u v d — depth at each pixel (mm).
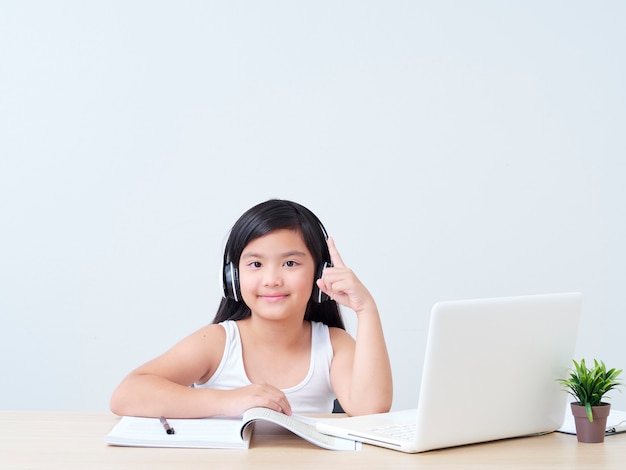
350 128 3215
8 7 3188
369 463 1194
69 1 3193
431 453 1271
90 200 3191
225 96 3203
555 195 3268
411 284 3227
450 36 3232
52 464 1163
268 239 1692
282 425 1306
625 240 3285
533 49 3256
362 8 3217
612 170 3283
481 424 1319
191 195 3197
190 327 3193
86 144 3193
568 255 3273
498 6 3244
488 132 3244
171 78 3195
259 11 3203
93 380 3193
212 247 3193
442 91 3232
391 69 3219
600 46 3275
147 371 1651
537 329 1365
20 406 3188
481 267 3244
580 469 1180
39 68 3193
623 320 3283
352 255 3215
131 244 3193
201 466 1160
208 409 1475
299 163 3207
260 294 1707
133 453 1235
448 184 3234
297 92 3207
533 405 1390
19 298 3189
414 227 3229
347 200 3213
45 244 3189
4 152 3186
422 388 1242
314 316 1937
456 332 1252
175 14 3199
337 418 1571
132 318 3195
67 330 3189
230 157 3201
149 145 3197
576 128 3271
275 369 1813
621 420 1531
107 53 3195
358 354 1664
